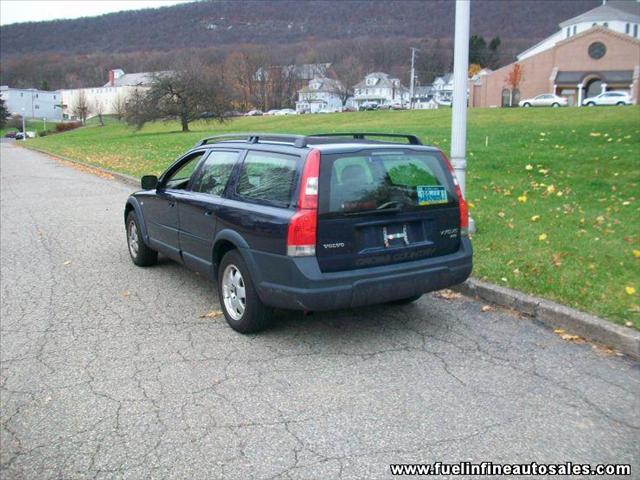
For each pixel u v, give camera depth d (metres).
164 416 3.96
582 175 11.72
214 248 5.63
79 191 15.95
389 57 141.75
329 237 4.69
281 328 5.51
